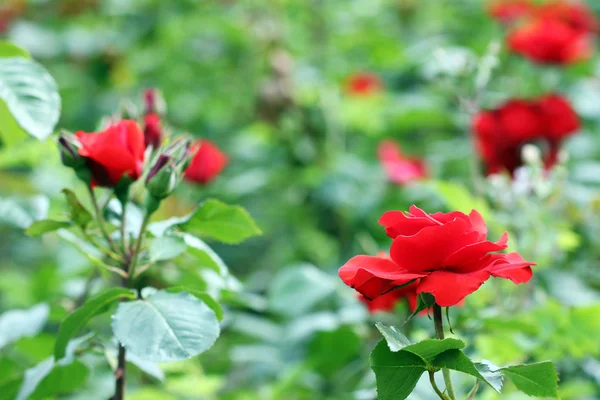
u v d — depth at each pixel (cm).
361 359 137
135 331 99
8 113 111
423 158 197
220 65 223
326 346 135
